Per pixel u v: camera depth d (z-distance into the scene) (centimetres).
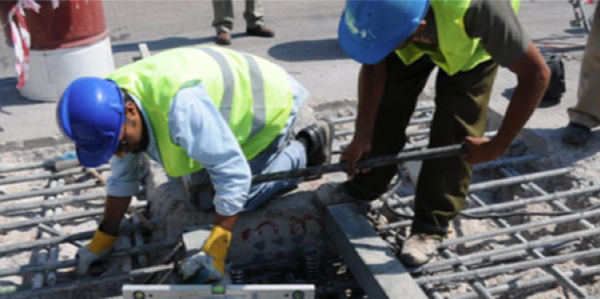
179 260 304
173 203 345
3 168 409
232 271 313
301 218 339
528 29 740
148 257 338
